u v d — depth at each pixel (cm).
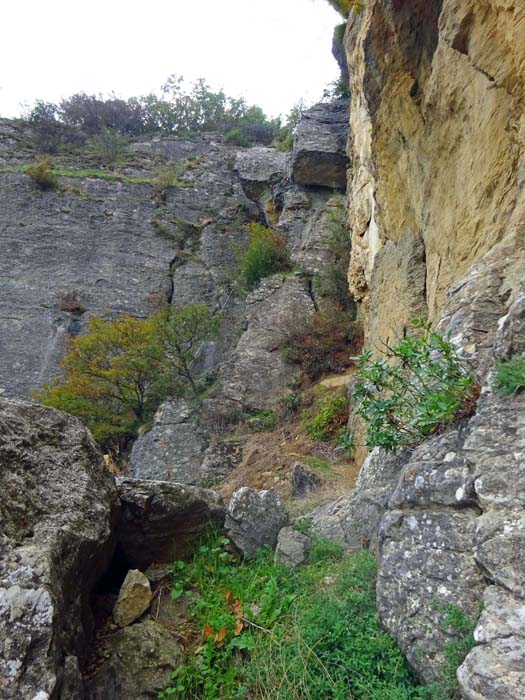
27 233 2258
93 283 2170
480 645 200
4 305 2052
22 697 211
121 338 1558
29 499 282
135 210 2444
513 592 210
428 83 611
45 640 226
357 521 401
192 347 1593
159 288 2208
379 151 823
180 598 358
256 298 1642
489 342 350
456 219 552
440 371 319
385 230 888
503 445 264
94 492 326
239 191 2664
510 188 453
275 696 255
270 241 1920
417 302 702
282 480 854
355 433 886
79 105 3484
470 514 257
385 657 252
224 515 429
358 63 1373
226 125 3556
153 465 1180
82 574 296
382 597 271
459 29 482
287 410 1223
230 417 1266
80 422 366
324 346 1372
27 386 1867
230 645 297
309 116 2219
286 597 329
